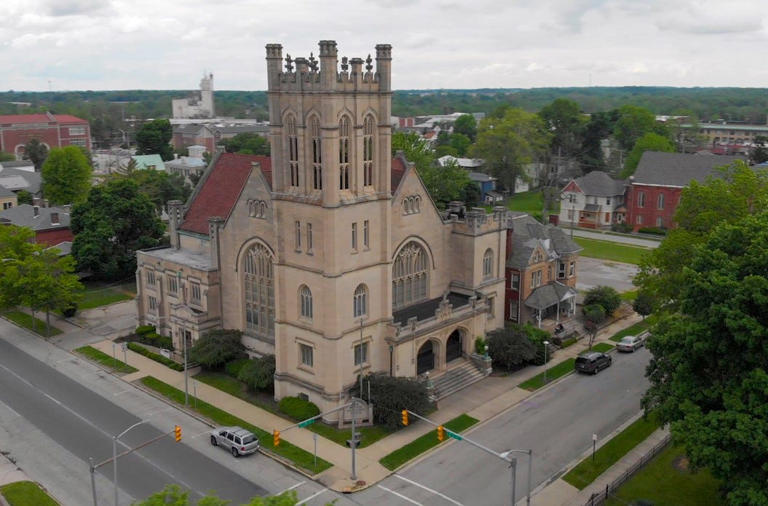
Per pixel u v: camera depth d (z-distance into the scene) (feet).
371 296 188.03
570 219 469.98
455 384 206.08
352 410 163.43
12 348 242.17
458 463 164.14
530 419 186.19
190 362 222.07
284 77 177.06
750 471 119.03
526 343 217.97
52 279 247.09
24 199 457.68
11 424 183.73
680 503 144.66
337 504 146.72
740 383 127.54
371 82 177.17
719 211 204.44
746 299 123.13
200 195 257.34
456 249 226.17
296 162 181.06
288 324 191.01
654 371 158.51
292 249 184.75
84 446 172.14
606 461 163.63
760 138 624.59
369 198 181.57
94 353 235.61
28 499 147.54
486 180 525.75
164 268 242.58
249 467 162.30
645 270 217.97
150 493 151.33
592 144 607.78
